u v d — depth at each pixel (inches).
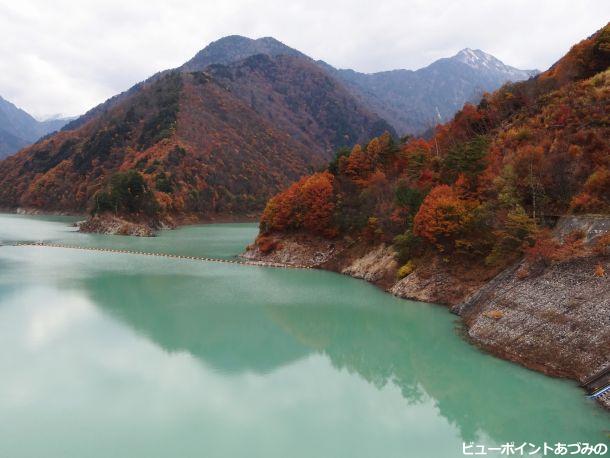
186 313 2105.1
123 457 1026.1
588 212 1795.0
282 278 2851.9
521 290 1665.8
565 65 2960.1
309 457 1034.1
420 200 2605.8
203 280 2817.4
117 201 5851.4
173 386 1376.7
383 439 1112.2
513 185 2124.8
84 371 1467.8
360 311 2110.0
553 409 1165.1
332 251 3193.9
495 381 1348.4
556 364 1330.0
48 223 6998.0
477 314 1784.0
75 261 3565.5
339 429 1157.7
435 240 2265.0
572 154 2076.8
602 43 2706.7
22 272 3080.7
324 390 1374.3
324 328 1916.8
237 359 1594.5
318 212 3235.7
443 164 2787.9
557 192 2010.3
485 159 2415.1
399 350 1678.2
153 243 4722.0
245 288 2588.6
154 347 1686.8
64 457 1023.0
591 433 1075.9
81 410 1226.6
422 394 1350.9
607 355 1224.8
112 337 1782.7
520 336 1499.8
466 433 1138.0
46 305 2219.5
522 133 2475.4
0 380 1395.2
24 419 1179.9
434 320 1909.4
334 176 3474.4
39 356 1583.4
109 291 2529.5
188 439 1099.9
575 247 1630.2
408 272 2377.0
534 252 1705.2
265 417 1209.4
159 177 7465.6
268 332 1867.6
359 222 3056.1
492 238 2094.0
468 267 2149.4
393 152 3405.5
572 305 1427.2
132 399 1289.4
